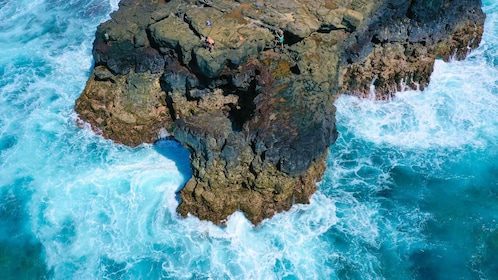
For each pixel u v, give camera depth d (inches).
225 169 1722.4
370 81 2158.0
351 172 1953.7
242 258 1692.9
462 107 2201.0
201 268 1673.2
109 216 1827.0
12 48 2539.4
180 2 2094.0
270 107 1803.6
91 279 1654.8
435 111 2183.8
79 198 1889.8
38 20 2701.8
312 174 1811.0
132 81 2036.2
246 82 1898.4
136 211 1838.1
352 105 2190.0
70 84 2338.8
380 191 1887.3
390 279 1632.6
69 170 1987.0
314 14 2030.0
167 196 1876.2
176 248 1728.6
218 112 1882.4
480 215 1807.3
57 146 2074.3
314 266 1668.3
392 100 2223.2
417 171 1957.4
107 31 1972.2
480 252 1696.6
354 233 1755.7
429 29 2182.6
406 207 1836.9
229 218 1779.0
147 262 1694.1
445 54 2375.7
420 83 2246.6
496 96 2255.2
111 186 1924.2
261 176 1697.8
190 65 1907.0
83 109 2142.0
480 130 2112.5
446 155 2017.7
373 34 2094.0
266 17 1978.3
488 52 2466.8
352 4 2103.8
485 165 1977.1
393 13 2144.4
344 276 1642.5
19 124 2170.3
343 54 2068.2
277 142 1694.1
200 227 1780.3
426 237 1745.8
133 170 1977.1
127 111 2034.9
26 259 1718.8
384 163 1988.2
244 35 1905.8
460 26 2340.1
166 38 1895.9
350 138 2079.2
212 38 1883.6
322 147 1748.3
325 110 1812.3
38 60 2465.6
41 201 1889.8
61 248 1743.4
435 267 1658.5
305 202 1817.2
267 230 1761.8
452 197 1868.8
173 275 1657.2
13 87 2331.4
